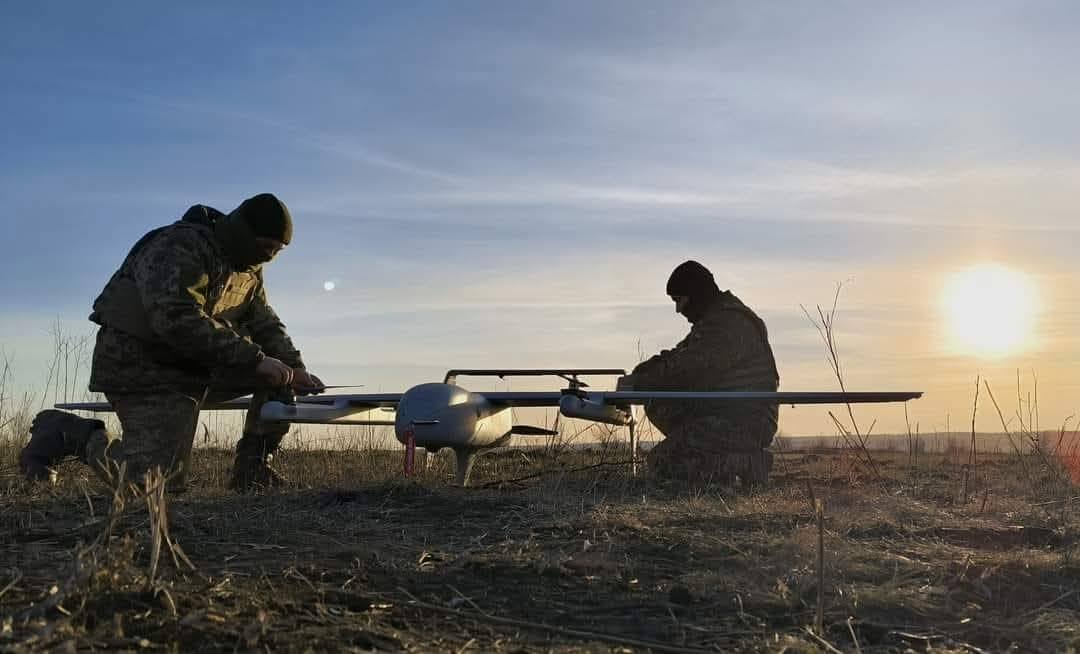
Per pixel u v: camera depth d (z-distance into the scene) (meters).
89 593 3.43
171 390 6.85
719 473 8.34
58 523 5.30
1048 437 9.09
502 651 3.34
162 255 6.75
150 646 3.04
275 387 7.20
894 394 8.24
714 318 8.62
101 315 6.82
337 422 8.81
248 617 3.40
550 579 4.41
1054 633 3.88
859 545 5.31
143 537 4.77
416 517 6.10
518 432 9.45
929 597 4.30
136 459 6.72
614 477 9.05
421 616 3.70
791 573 4.54
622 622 3.81
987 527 6.09
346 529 5.46
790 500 7.20
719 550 5.12
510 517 6.12
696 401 8.60
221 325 6.87
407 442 7.94
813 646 3.54
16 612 3.30
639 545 5.23
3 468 9.20
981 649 3.69
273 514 5.77
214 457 10.91
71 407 9.48
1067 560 4.96
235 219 7.07
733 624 3.82
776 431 8.82
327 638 3.24
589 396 8.09
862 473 10.03
